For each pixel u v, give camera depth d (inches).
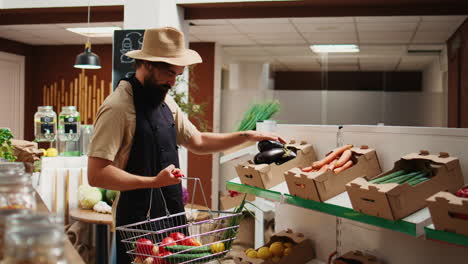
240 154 160.6
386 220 71.3
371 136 95.3
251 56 337.7
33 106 373.4
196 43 327.9
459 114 260.4
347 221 102.3
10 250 32.8
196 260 64.5
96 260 161.5
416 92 309.1
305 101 330.0
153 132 90.2
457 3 213.6
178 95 200.8
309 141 110.9
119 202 89.7
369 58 326.0
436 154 82.6
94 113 361.4
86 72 362.6
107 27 286.7
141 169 89.4
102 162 83.7
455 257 80.0
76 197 170.1
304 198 88.9
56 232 33.8
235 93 336.2
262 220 140.7
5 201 52.6
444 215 63.1
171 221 90.9
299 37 296.0
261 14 231.8
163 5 221.3
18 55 358.9
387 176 80.3
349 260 92.9
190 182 324.8
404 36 284.0
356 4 221.3
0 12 262.8
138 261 66.2
